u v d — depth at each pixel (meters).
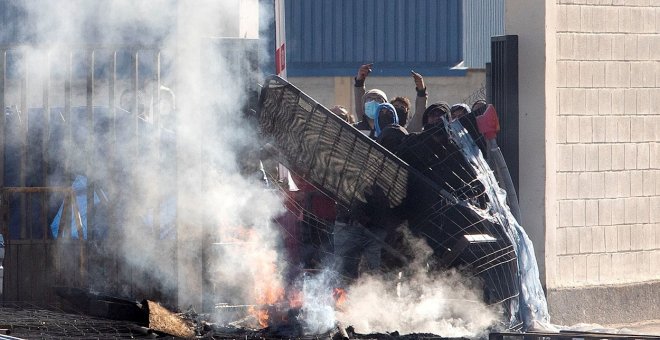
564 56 39.28
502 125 39.41
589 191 39.97
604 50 40.38
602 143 40.34
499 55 39.53
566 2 39.31
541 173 38.66
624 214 41.00
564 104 39.28
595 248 40.16
